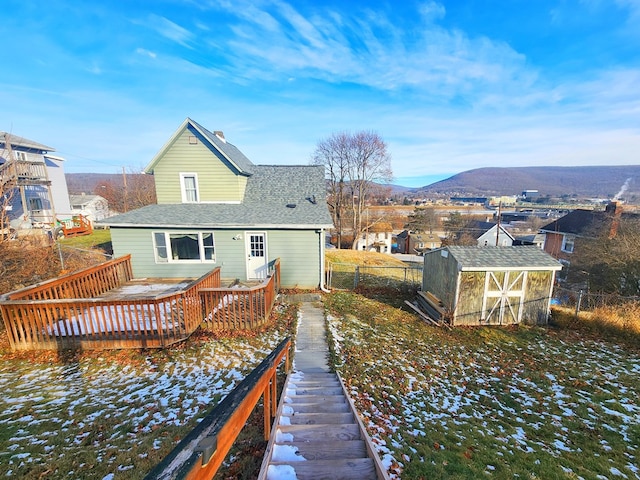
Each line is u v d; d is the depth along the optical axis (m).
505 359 8.15
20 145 22.33
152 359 6.94
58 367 6.61
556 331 10.09
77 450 4.14
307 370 6.79
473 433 5.00
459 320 10.32
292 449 3.44
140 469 3.77
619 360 8.20
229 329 8.46
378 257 24.91
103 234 25.03
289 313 10.11
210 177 14.07
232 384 5.93
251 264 12.89
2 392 5.67
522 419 5.61
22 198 19.30
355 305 11.45
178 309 7.49
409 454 4.22
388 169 37.03
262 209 13.63
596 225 22.86
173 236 12.56
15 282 10.91
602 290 16.38
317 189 15.57
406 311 11.35
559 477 4.11
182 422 4.76
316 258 12.82
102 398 5.46
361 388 6.08
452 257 10.41
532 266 10.18
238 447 3.90
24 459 3.97
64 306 7.09
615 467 4.45
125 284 11.85
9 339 7.13
